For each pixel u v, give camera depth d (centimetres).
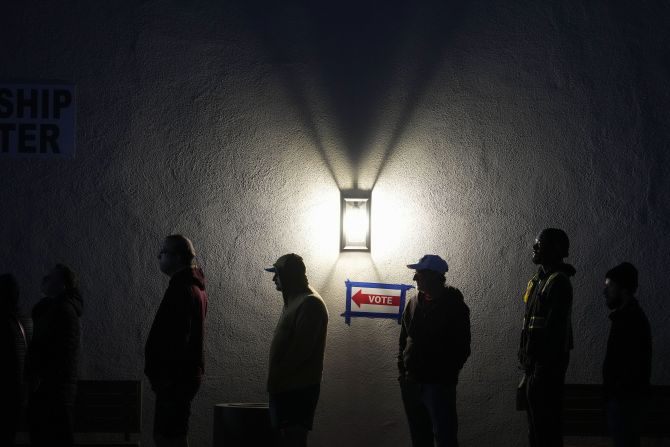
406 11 802
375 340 786
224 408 687
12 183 768
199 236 778
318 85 800
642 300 791
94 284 766
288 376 625
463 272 793
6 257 761
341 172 795
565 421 768
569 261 794
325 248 789
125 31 785
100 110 779
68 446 627
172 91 785
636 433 596
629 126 803
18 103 773
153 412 764
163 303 605
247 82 793
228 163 786
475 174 798
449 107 803
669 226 796
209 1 795
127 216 773
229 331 775
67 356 629
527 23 801
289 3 803
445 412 656
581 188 798
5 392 630
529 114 803
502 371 786
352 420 779
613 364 600
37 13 782
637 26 802
